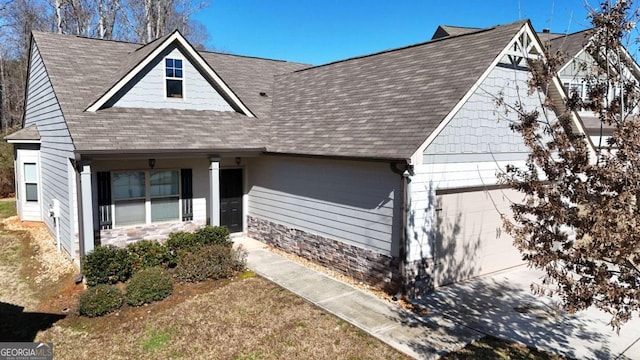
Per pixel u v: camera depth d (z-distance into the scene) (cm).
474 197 972
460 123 902
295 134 1200
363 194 937
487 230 1013
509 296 888
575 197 461
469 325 747
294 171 1150
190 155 1084
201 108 1309
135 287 832
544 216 492
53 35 1379
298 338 691
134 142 1022
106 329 732
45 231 1423
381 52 1382
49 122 1302
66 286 923
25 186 1548
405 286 849
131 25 3148
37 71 1440
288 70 1911
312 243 1101
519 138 1032
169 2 3172
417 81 1055
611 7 462
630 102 470
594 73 507
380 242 900
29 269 1051
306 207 1116
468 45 1055
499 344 678
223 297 863
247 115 1376
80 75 1220
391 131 915
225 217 1349
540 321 768
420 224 862
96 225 1107
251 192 1354
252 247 1252
